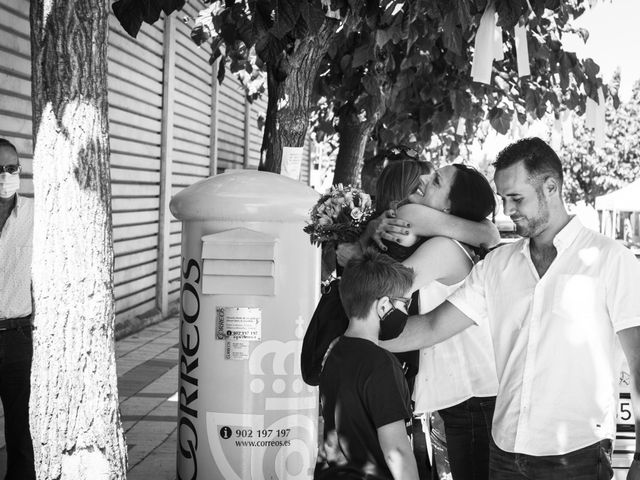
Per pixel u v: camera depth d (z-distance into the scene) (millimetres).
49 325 3139
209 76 14188
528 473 2814
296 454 4070
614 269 2732
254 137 18438
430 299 3520
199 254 4039
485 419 3523
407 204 3516
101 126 3166
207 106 14188
